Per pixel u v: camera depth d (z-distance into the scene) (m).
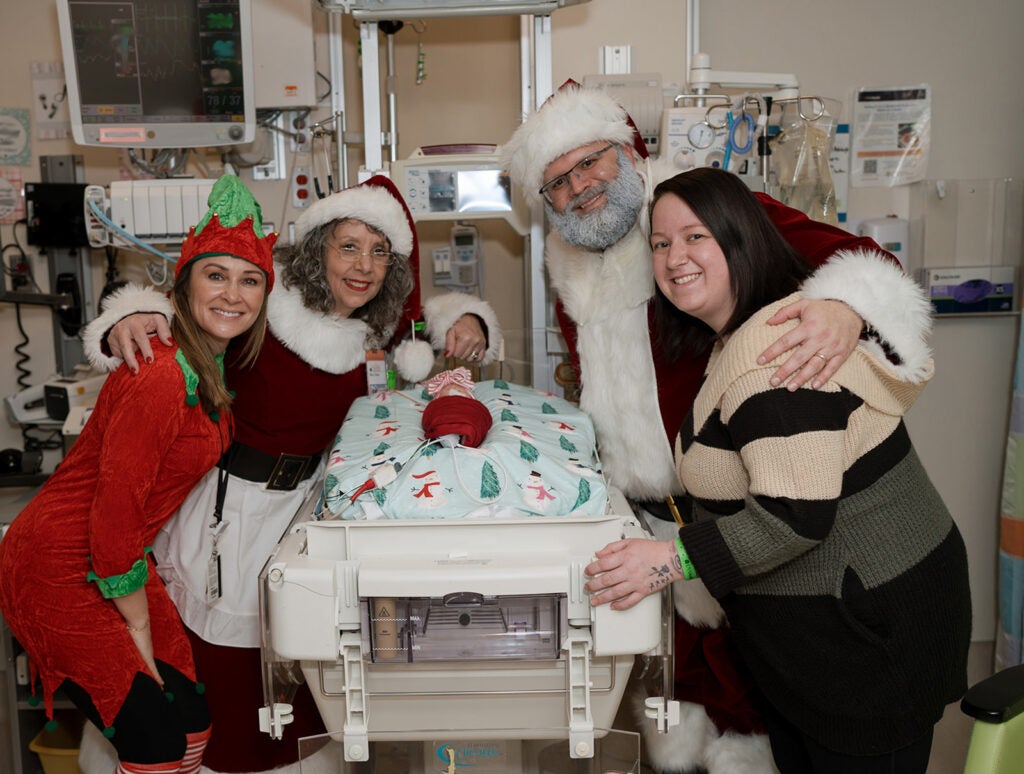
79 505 1.48
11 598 1.49
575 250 1.86
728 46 2.59
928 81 2.61
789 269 1.34
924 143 2.60
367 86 2.23
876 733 1.24
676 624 1.75
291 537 1.31
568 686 1.23
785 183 2.21
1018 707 0.96
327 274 1.79
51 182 2.51
